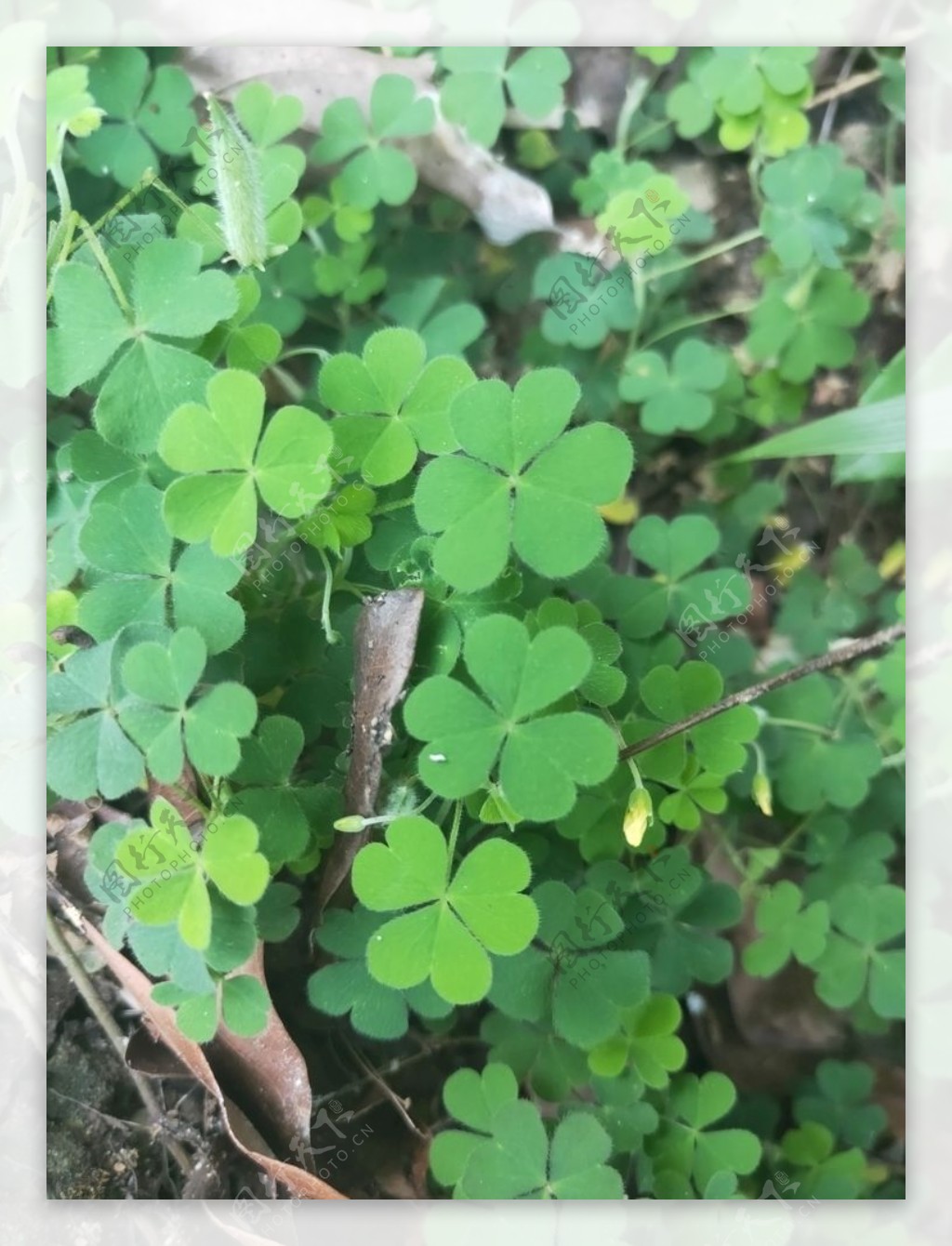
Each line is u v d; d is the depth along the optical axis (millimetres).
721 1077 149
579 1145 140
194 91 174
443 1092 144
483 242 184
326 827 137
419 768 122
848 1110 156
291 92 179
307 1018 145
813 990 161
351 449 135
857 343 183
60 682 131
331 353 175
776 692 164
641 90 183
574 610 139
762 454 177
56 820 146
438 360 135
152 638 131
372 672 134
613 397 181
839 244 178
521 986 139
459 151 182
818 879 162
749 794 164
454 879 127
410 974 125
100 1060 150
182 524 128
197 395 134
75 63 168
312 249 177
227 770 124
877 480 176
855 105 185
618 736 139
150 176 146
